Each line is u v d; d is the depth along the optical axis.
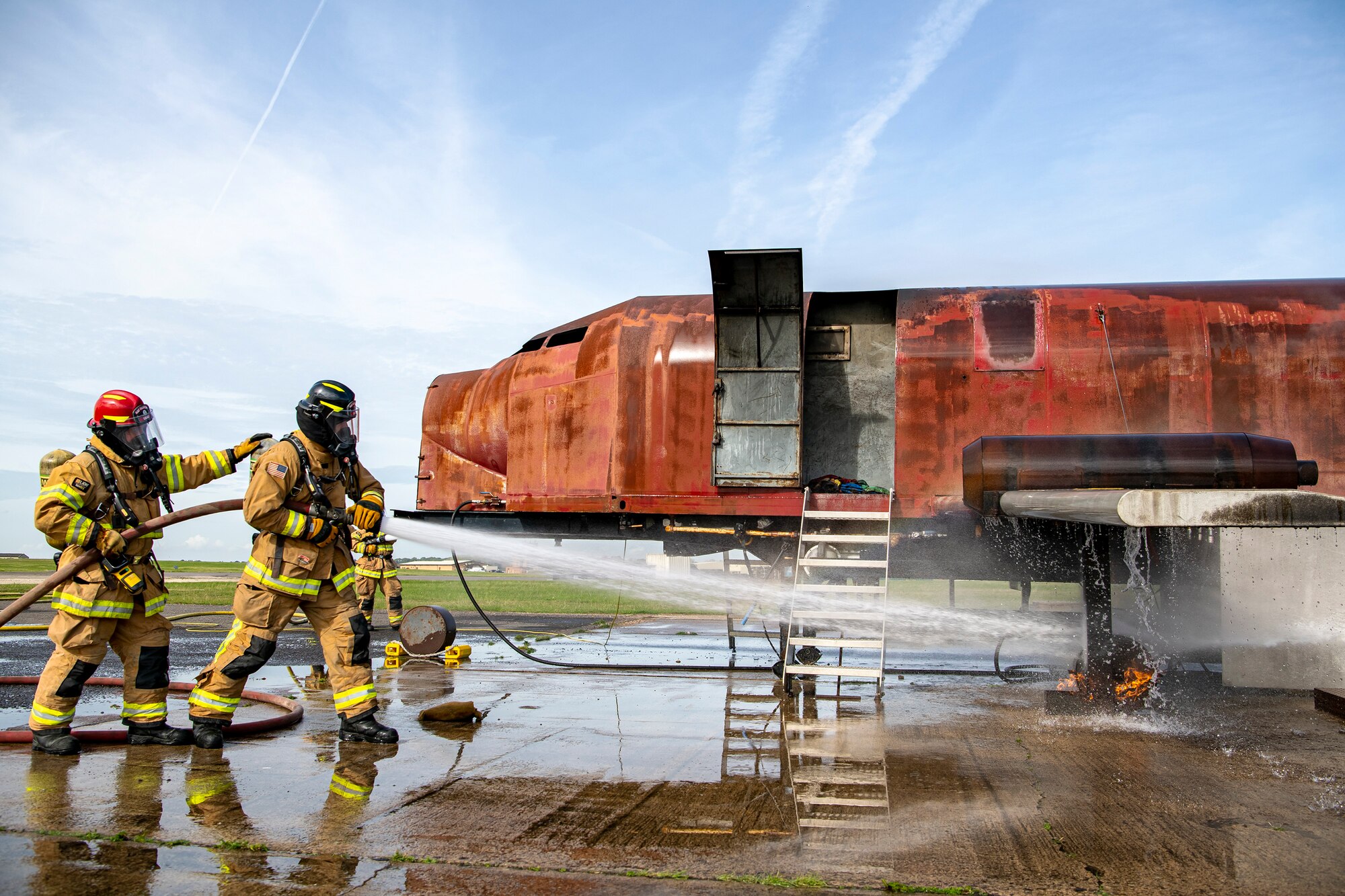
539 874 2.95
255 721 5.65
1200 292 8.18
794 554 8.44
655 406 8.79
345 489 5.18
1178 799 3.87
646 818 3.55
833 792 3.95
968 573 8.27
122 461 4.82
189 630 12.32
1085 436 6.01
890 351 8.84
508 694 6.76
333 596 5.09
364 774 4.25
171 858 3.07
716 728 5.41
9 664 8.65
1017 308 8.26
